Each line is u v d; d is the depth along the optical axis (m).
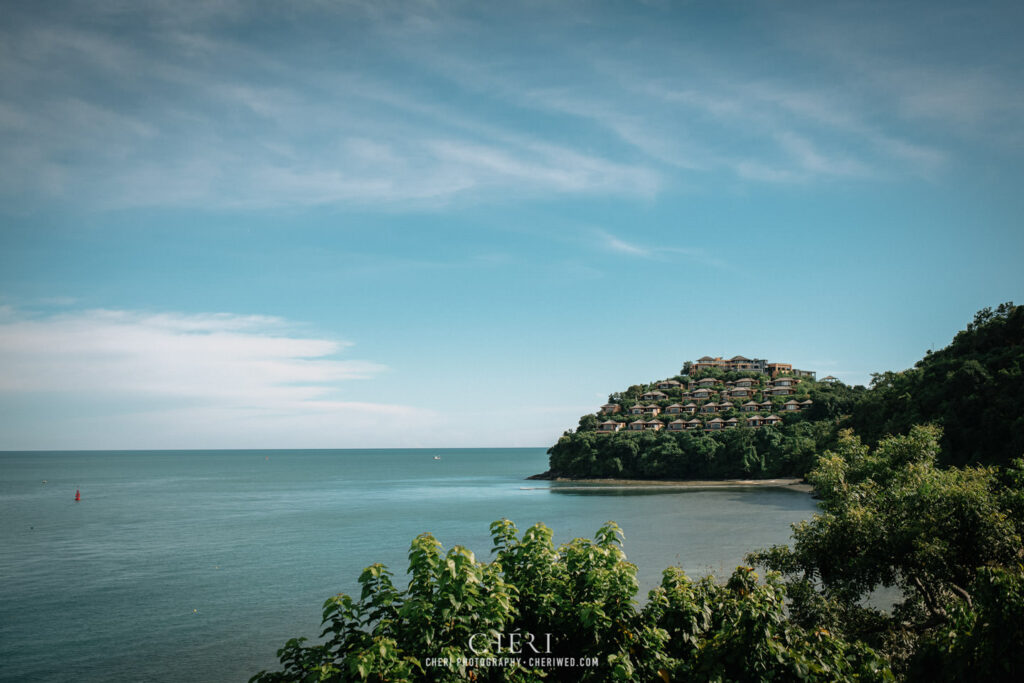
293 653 8.61
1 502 117.06
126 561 56.97
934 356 108.88
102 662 30.86
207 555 59.69
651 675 9.16
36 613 39.47
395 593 8.70
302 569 52.91
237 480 190.12
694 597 10.58
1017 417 73.56
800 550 21.25
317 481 185.00
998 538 17.03
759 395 186.12
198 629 35.97
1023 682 9.69
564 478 169.25
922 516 18.50
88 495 133.38
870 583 19.61
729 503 97.50
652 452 154.75
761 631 8.64
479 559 57.53
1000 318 96.06
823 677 8.97
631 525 72.31
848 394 159.75
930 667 11.21
